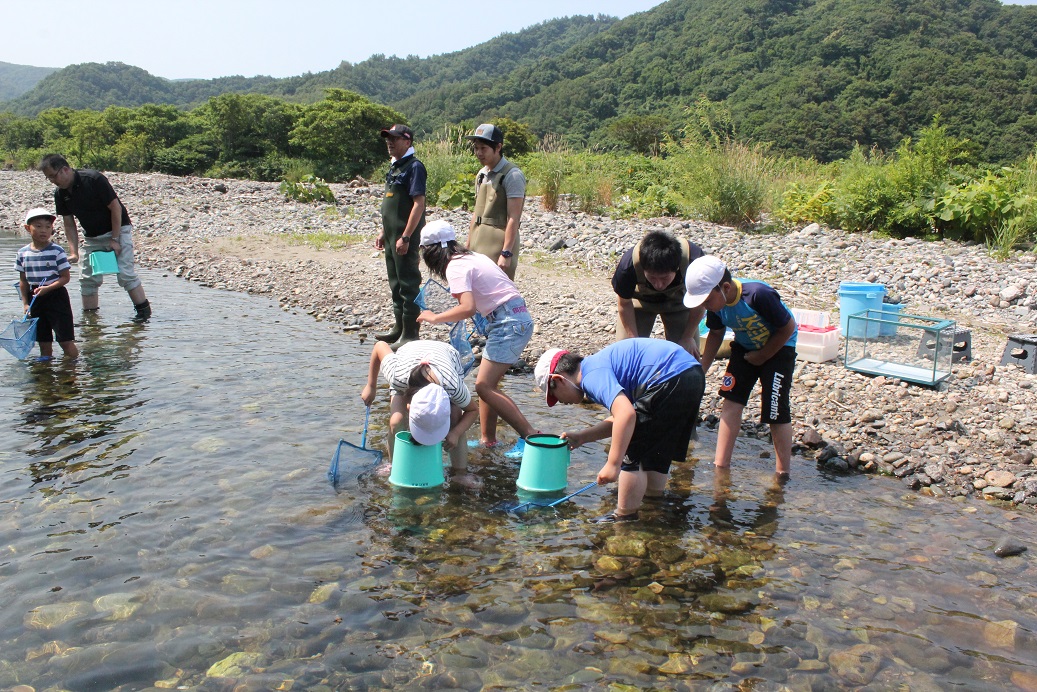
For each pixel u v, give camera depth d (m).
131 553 4.22
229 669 3.32
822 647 3.56
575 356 4.79
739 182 14.90
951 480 5.44
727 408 5.53
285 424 6.21
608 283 11.36
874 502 5.15
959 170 14.42
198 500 4.85
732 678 3.34
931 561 4.37
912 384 6.95
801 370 7.32
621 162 24.12
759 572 4.21
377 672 3.34
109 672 3.28
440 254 5.38
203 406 6.58
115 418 6.25
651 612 3.82
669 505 5.03
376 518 4.72
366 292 11.01
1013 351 7.44
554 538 4.56
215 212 19.03
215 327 9.47
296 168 44.75
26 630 3.54
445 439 5.52
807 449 6.02
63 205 9.45
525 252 13.15
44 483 5.04
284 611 3.74
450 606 3.83
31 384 7.09
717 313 5.28
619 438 4.40
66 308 7.90
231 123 53.22
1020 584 4.13
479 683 3.28
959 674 3.39
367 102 53.06
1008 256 11.35
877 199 13.75
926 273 10.68
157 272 13.23
